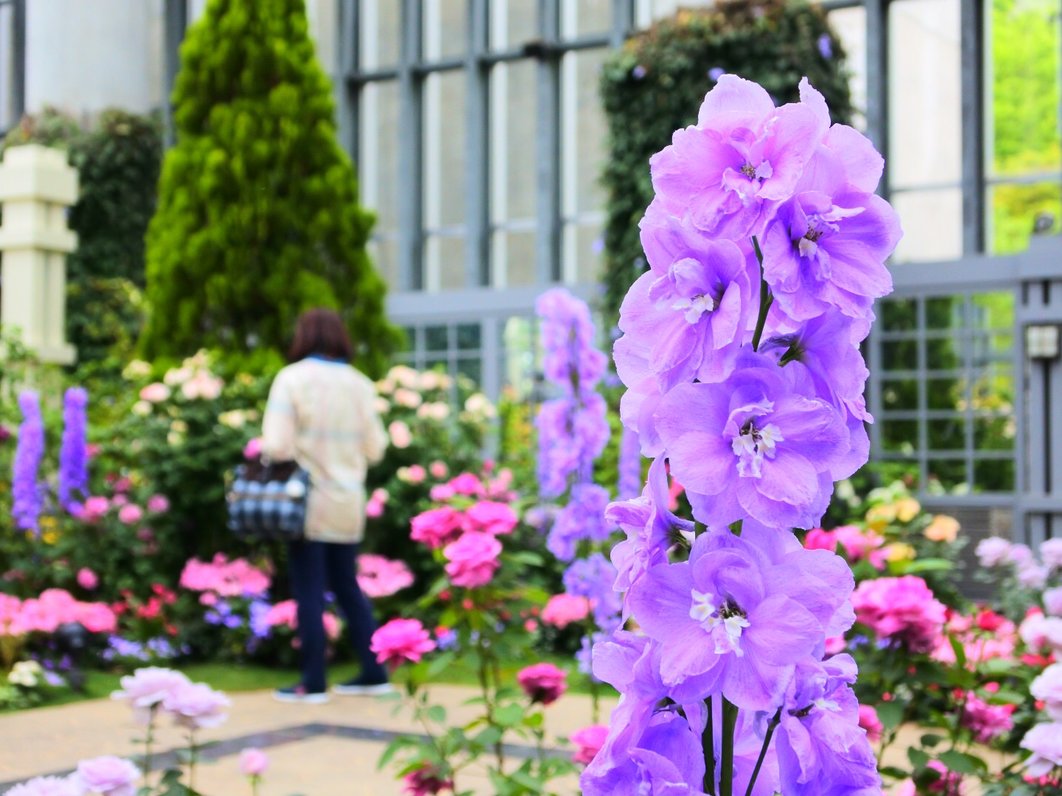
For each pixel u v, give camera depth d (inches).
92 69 504.4
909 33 335.6
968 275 275.1
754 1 274.4
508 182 410.9
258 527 177.9
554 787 118.2
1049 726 73.9
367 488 249.9
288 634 216.4
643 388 35.4
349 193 266.2
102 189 481.4
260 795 122.3
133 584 228.7
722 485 31.6
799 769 33.3
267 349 255.8
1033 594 154.2
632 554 35.8
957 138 327.6
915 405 281.4
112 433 241.3
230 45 260.4
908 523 216.8
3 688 179.9
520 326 365.1
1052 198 319.0
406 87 420.5
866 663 89.8
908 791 74.7
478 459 256.7
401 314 382.0
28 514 216.5
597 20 394.3
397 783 128.2
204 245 256.5
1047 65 319.6
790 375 33.6
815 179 32.4
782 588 31.7
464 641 102.2
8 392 258.1
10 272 273.6
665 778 32.8
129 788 70.4
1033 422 235.3
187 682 80.9
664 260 33.9
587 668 118.1
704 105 35.1
